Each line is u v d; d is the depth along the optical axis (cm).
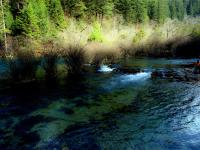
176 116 877
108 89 1262
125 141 698
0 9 3831
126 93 1184
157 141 694
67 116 888
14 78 1416
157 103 1024
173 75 1587
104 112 927
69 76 1570
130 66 1986
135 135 734
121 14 6044
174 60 2333
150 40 2928
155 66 1970
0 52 2773
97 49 2228
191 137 716
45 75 1517
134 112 924
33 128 785
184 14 10975
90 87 1301
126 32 3672
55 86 1319
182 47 2712
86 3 5447
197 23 3322
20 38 3453
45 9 4572
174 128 778
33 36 3762
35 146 673
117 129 779
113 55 2308
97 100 1074
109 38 3219
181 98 1085
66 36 3203
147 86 1313
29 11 3903
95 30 3103
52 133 750
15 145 680
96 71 1755
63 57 1973
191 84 1339
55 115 895
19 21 3972
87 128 787
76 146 672
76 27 3853
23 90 1231
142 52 2820
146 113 912
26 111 934
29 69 1453
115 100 1074
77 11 5250
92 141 700
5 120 846
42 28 4022
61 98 1101
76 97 1118
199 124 806
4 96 1124
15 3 5025
